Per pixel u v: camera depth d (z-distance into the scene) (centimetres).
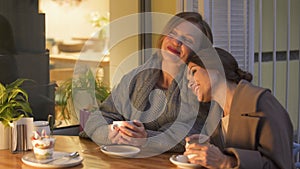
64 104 323
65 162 226
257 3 401
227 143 216
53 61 322
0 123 261
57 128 323
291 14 436
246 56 373
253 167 202
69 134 327
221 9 354
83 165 226
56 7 323
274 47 400
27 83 311
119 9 350
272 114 210
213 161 207
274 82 402
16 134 255
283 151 206
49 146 231
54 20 322
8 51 304
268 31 417
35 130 259
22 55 309
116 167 222
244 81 221
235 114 215
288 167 207
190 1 342
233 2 362
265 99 212
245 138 211
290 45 438
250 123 210
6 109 261
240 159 202
